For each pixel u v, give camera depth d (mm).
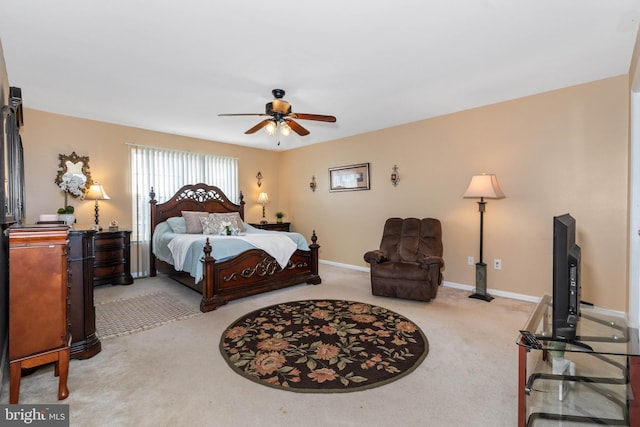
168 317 3123
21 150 3084
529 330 1734
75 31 2215
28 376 2053
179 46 2426
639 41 2271
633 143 2752
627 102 3002
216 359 2277
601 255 3172
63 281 1838
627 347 1646
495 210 3869
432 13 2023
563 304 1681
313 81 3098
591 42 2400
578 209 3299
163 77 2996
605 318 2068
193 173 5512
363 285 4344
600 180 3172
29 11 1979
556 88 3369
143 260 4934
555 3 1930
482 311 3277
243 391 1892
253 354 2354
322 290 4090
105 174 4570
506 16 2061
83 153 4371
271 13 2016
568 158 3348
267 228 6109
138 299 3723
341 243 5715
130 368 2150
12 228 1759
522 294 3691
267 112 3146
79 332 2277
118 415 1670
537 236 3572
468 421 1633
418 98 3621
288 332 2752
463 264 4164
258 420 1642
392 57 2617
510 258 3770
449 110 4094
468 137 4062
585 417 1651
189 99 3596
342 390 1901
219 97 3529
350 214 5547
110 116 4266
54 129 4148
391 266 3705
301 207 6453
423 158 4516
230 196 6043
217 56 2584
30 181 3980
